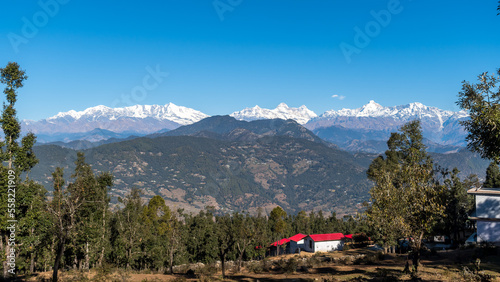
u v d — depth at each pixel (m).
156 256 71.50
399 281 30.55
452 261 42.81
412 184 32.25
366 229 87.56
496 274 32.06
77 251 55.38
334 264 50.16
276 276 41.47
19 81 43.91
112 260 68.50
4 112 42.69
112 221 75.00
